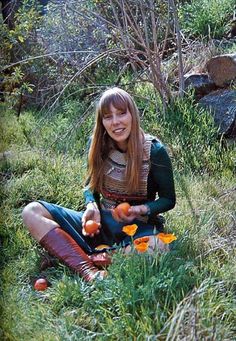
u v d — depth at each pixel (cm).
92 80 658
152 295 279
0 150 538
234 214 380
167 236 309
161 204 344
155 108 530
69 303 298
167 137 491
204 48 600
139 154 341
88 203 358
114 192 352
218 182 434
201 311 261
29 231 347
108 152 352
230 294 288
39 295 310
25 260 351
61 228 346
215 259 328
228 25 675
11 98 660
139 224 345
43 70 693
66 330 274
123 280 293
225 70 538
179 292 283
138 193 351
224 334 254
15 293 308
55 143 525
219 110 509
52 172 452
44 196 423
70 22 676
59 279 318
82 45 671
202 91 548
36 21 678
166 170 346
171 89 563
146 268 297
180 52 534
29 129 592
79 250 330
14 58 718
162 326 266
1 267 345
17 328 275
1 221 394
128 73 627
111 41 661
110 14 646
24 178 440
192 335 246
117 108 334
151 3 532
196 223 370
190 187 424
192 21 703
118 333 265
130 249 324
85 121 545
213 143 480
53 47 682
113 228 347
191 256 330
